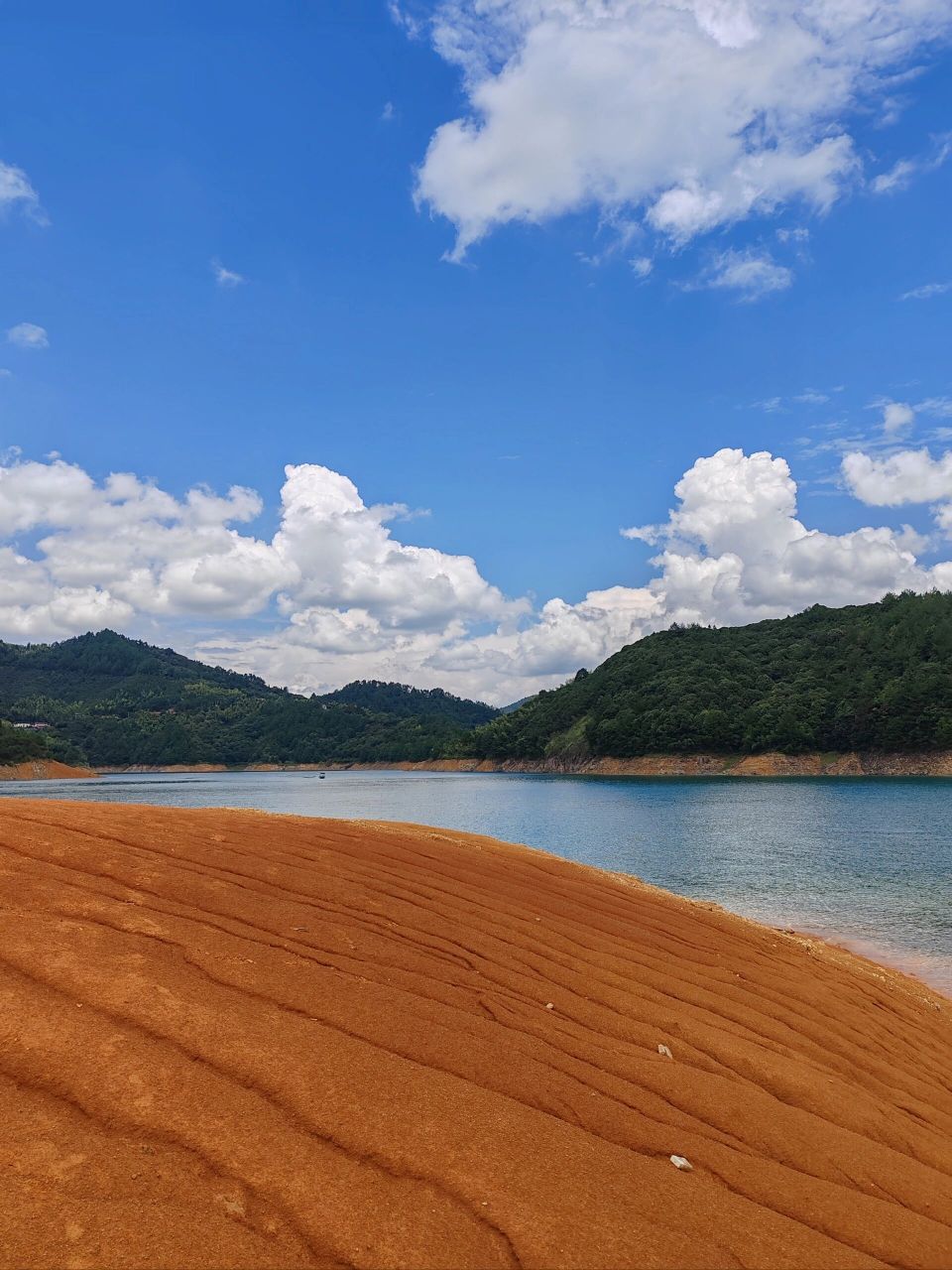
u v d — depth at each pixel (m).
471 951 11.80
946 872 37.84
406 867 15.88
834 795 83.00
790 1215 6.82
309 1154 5.95
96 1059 6.51
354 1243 5.16
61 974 7.82
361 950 10.59
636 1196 6.32
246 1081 6.70
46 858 11.59
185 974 8.46
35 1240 4.59
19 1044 6.47
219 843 14.37
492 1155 6.39
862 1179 7.89
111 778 182.12
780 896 32.78
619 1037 9.99
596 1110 7.70
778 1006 12.99
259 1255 4.88
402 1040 8.12
